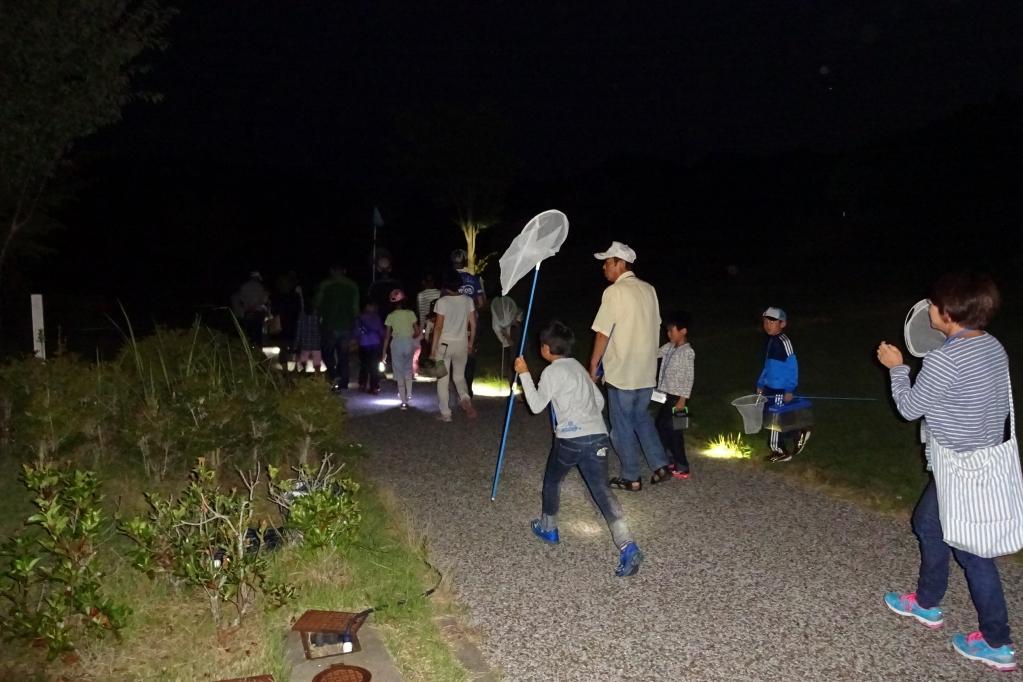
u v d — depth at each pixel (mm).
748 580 5602
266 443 7266
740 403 8562
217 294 30375
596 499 5734
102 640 4395
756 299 23109
